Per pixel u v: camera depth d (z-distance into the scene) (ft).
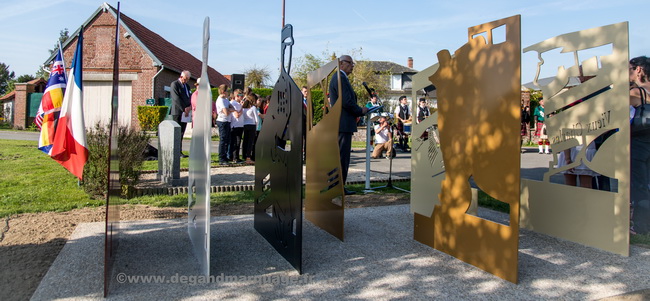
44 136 18.78
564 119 13.56
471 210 14.79
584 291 9.35
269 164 12.67
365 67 122.42
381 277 10.07
